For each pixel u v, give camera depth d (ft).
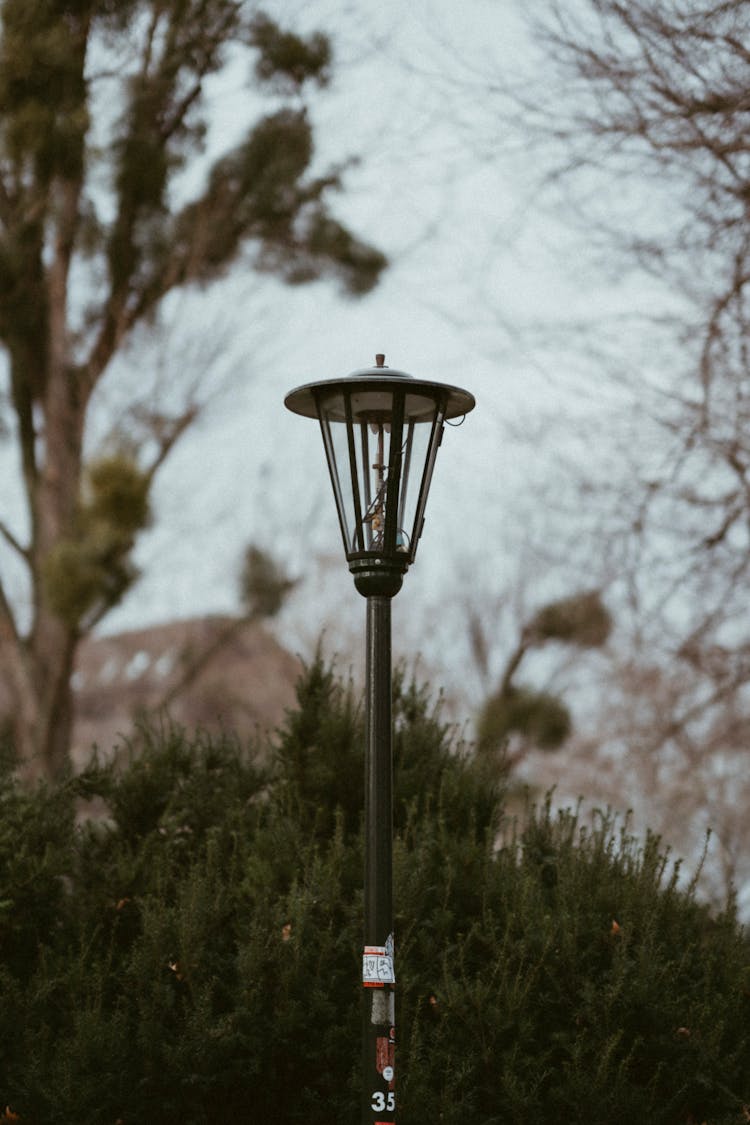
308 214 46.24
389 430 17.24
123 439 39.01
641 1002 18.94
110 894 21.07
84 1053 18.39
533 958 19.45
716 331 33.30
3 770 22.89
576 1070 18.26
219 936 20.18
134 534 36.37
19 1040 19.13
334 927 20.15
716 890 47.34
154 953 19.57
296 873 20.42
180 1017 19.57
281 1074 19.26
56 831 21.75
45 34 37.96
